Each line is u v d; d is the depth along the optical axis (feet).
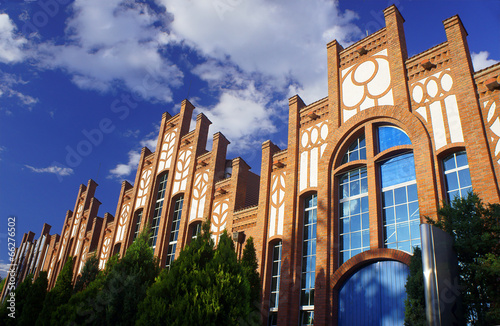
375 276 46.11
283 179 63.05
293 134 63.62
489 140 41.11
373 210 48.65
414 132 47.67
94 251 100.17
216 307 36.96
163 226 81.66
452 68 46.93
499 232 31.71
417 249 36.45
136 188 95.86
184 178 83.66
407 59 52.42
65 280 70.18
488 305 31.42
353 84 58.08
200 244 44.55
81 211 116.98
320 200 54.60
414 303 33.45
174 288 39.40
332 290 48.29
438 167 44.32
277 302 56.13
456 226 32.94
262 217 62.54
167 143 93.97
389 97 52.49
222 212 70.95
